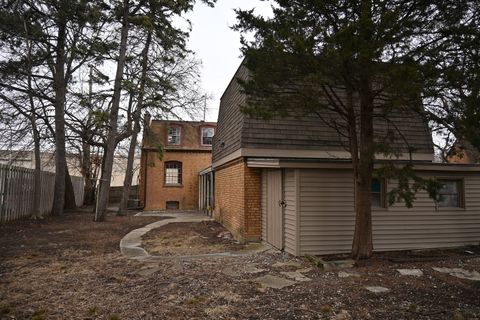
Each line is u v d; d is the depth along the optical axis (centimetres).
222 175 1318
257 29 591
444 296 462
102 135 1523
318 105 564
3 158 1859
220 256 724
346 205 746
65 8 1256
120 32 1497
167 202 2250
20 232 1032
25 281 531
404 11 520
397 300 445
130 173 1762
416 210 794
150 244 887
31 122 1388
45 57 1360
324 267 602
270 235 859
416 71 445
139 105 1667
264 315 396
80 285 511
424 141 980
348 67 498
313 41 491
